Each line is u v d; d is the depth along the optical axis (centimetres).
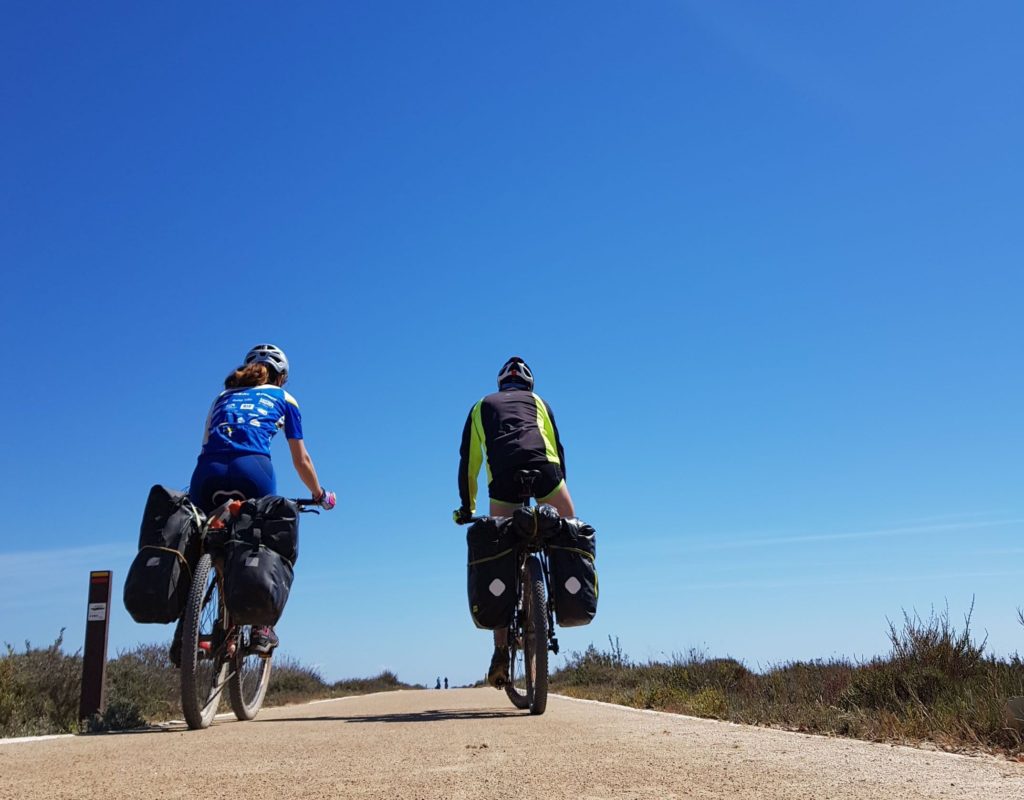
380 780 318
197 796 293
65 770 354
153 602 534
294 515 571
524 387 704
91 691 681
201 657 566
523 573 636
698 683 1104
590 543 618
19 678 742
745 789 293
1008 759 407
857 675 773
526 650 636
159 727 627
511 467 642
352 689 2203
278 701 1394
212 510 600
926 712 583
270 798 288
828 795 282
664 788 295
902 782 306
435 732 486
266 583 542
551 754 378
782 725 643
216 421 625
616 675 1561
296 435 661
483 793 290
